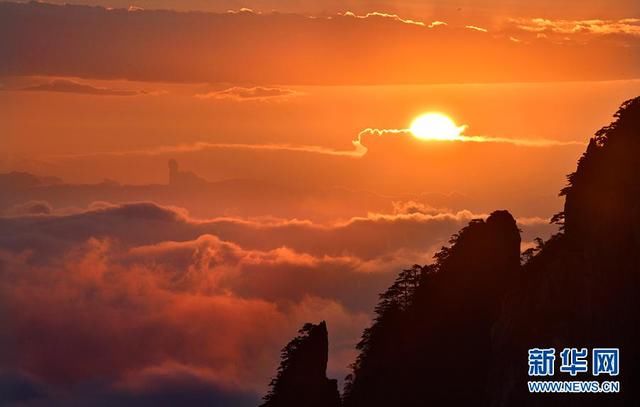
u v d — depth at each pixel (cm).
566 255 10519
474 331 13562
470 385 13175
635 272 9675
